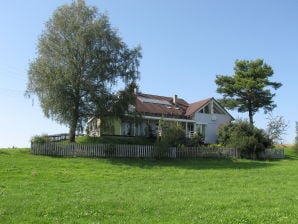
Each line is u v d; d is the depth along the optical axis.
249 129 55.19
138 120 54.16
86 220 15.52
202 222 15.21
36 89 49.78
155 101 70.12
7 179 30.72
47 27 52.22
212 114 70.44
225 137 56.59
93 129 56.75
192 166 42.94
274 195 22.88
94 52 50.97
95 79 51.38
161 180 31.55
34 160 41.59
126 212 17.11
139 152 48.31
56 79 49.09
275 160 52.94
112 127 59.94
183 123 67.69
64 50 50.84
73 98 51.59
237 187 27.20
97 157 46.41
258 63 72.12
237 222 15.27
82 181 30.41
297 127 63.38
